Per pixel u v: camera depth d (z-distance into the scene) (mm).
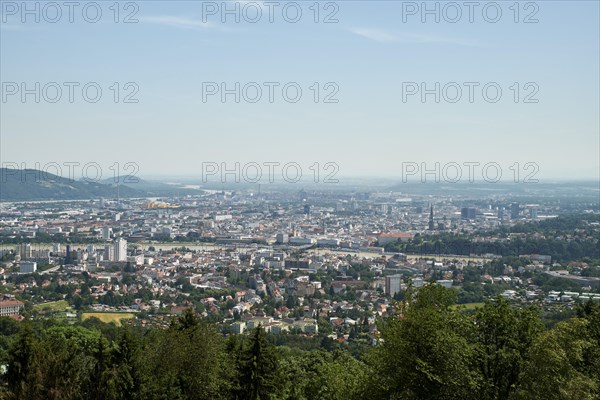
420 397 79125
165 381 100750
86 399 100500
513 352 80562
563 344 78438
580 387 74000
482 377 80500
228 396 105938
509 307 86375
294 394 120438
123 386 95688
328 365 125188
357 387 89000
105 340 102812
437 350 79188
